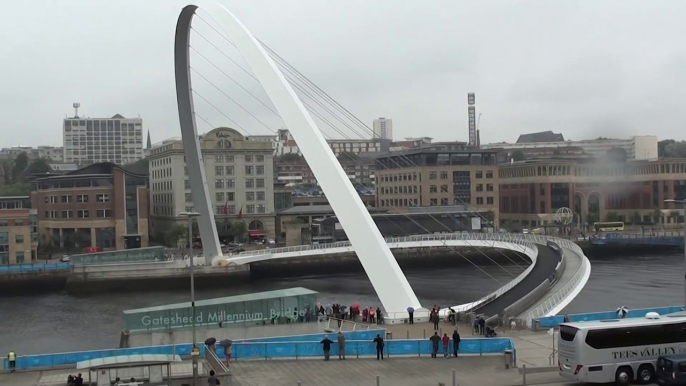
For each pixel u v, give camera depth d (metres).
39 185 124.44
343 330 42.44
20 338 59.62
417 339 36.75
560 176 153.00
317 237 119.50
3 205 117.69
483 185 147.38
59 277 91.25
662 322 29.53
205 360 32.59
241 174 133.00
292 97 57.03
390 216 123.56
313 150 54.31
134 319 42.31
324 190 52.78
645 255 124.44
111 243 118.75
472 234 97.00
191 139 89.88
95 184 119.94
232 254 96.38
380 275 49.56
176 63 87.12
